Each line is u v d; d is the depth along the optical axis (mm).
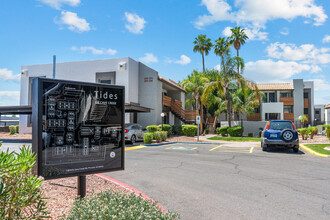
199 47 39688
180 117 27641
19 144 15773
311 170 8297
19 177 2730
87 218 2773
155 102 23734
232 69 24906
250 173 7844
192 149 14258
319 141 16594
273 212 4574
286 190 5980
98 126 4234
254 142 18641
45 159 3707
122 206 3145
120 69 21984
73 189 5301
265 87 37625
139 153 12500
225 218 4293
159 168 8648
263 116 34625
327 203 5074
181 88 31656
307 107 38281
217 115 33219
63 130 3879
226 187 6238
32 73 24562
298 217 4352
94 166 4168
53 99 3805
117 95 4461
